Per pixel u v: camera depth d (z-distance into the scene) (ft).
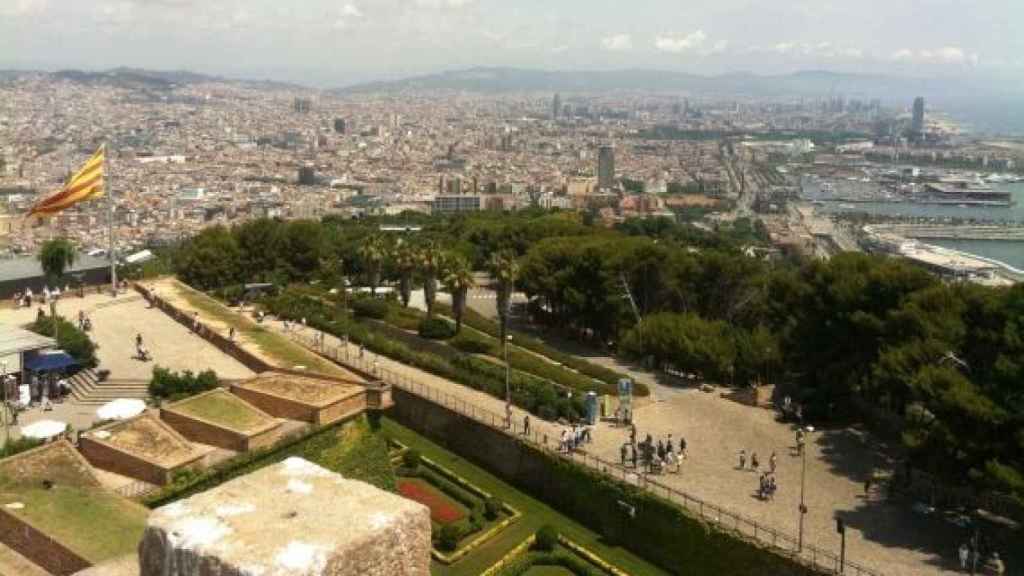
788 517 200.75
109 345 305.94
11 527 160.66
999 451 190.19
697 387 303.27
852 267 282.97
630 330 348.59
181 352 300.20
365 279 482.69
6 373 253.85
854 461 233.96
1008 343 205.87
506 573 196.54
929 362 225.56
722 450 241.14
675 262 374.22
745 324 358.23
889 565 179.63
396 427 283.18
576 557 206.90
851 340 272.31
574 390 286.46
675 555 202.90
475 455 259.80
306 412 231.30
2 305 356.38
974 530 194.39
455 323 362.12
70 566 148.46
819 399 270.26
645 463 230.27
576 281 377.50
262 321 365.81
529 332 400.47
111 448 199.41
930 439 202.69
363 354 321.32
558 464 232.53
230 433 212.84
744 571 189.16
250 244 449.06
